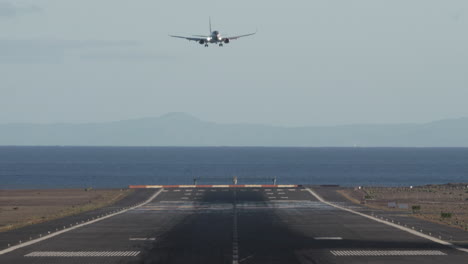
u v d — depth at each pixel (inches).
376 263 7864.2
